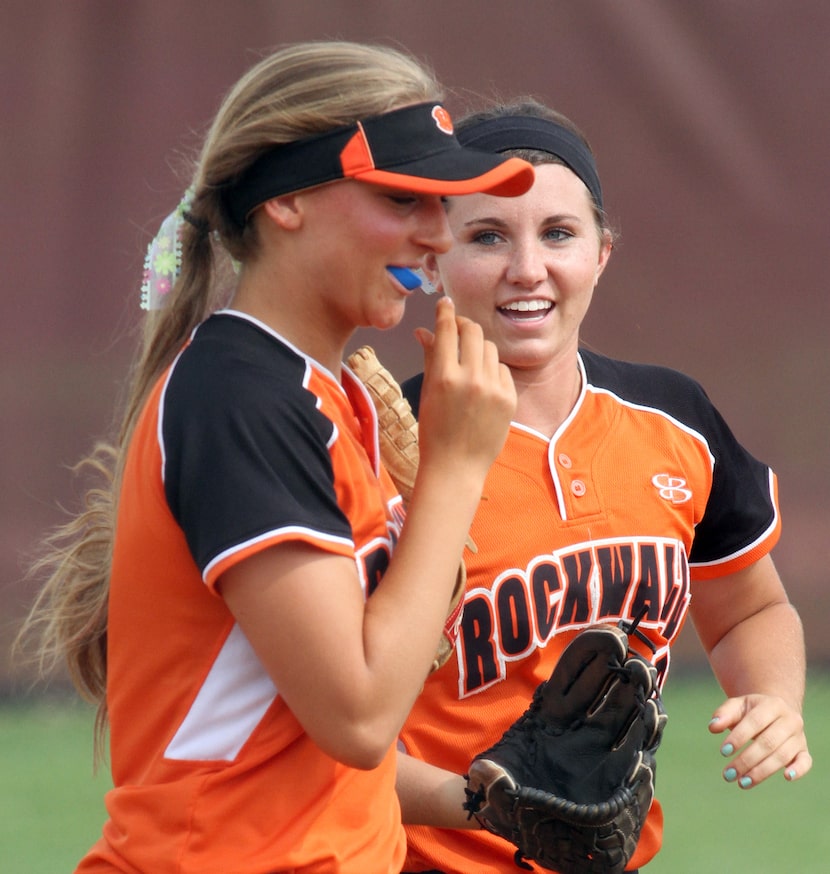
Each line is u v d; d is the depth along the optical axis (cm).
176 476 619
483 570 854
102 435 2303
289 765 648
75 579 756
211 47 2327
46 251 2319
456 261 880
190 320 705
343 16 2344
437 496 653
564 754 762
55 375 2333
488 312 877
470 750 857
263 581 603
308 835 645
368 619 621
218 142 662
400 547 645
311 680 602
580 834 739
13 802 1939
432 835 861
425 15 2356
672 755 2172
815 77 2425
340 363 690
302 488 617
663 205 2420
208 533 605
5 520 2336
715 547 977
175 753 650
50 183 2312
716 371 2438
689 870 1675
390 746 681
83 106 2309
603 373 943
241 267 680
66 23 2298
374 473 686
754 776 863
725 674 988
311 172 637
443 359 670
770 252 2436
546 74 2384
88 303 2333
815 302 2444
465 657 848
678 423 943
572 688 756
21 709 2436
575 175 885
